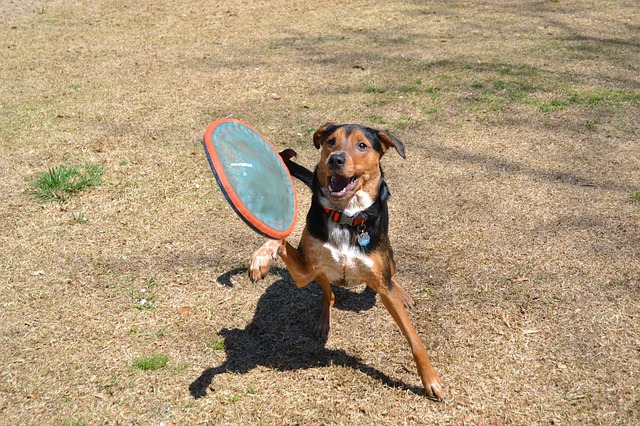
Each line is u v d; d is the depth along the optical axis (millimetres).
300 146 6273
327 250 3373
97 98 7695
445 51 9273
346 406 3264
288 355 3678
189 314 4008
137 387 3387
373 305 4141
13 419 3172
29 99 7676
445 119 6867
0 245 4711
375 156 3387
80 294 4180
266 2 12930
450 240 4734
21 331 3820
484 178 5621
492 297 4078
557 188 5387
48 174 5582
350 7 12266
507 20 10961
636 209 4988
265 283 4352
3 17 11898
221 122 3047
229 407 3256
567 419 3113
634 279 4152
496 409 3203
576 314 3863
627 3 11891
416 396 3320
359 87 7875
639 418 3094
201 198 5406
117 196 5430
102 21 11656
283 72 8539
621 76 8023
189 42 10188
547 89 7613
